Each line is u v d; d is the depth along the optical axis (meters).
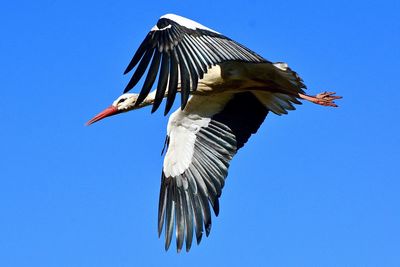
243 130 14.44
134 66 10.66
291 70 12.87
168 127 14.59
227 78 13.30
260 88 13.59
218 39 10.94
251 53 11.00
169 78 10.47
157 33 10.82
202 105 14.46
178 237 13.87
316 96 14.37
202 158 14.26
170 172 14.31
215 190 14.02
